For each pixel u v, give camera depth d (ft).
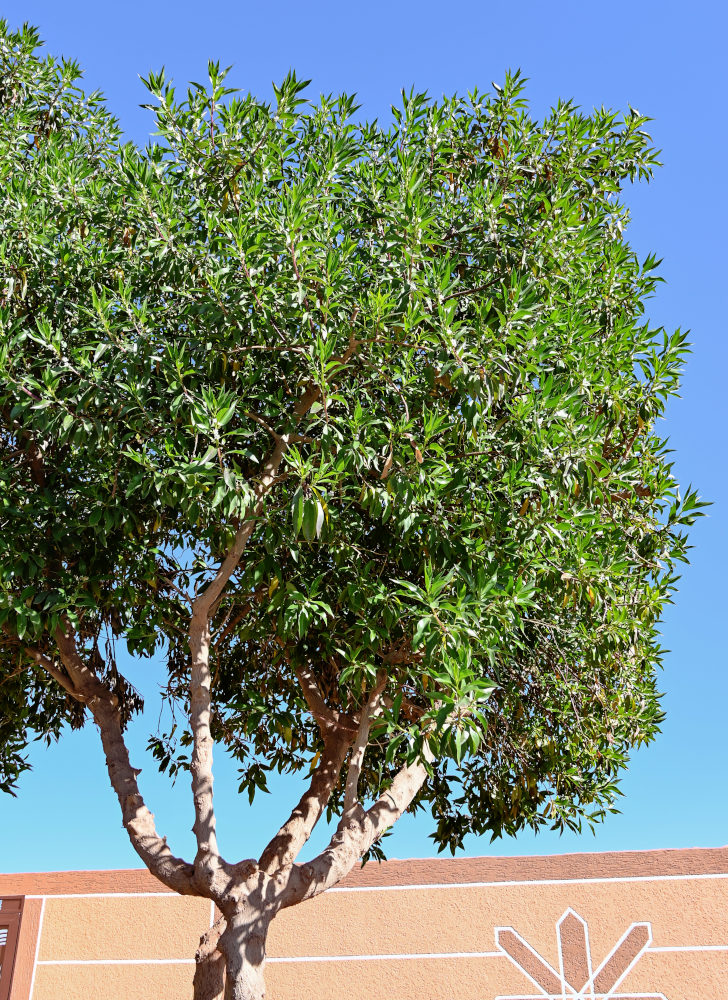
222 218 22.63
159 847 23.50
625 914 38.68
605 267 26.30
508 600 20.59
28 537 22.84
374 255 22.70
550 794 31.04
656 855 39.32
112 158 28.25
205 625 24.41
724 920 37.78
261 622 25.66
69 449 24.77
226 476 20.06
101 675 29.04
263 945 22.34
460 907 39.99
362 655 24.23
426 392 22.38
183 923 41.83
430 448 21.27
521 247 23.50
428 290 21.39
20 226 23.27
